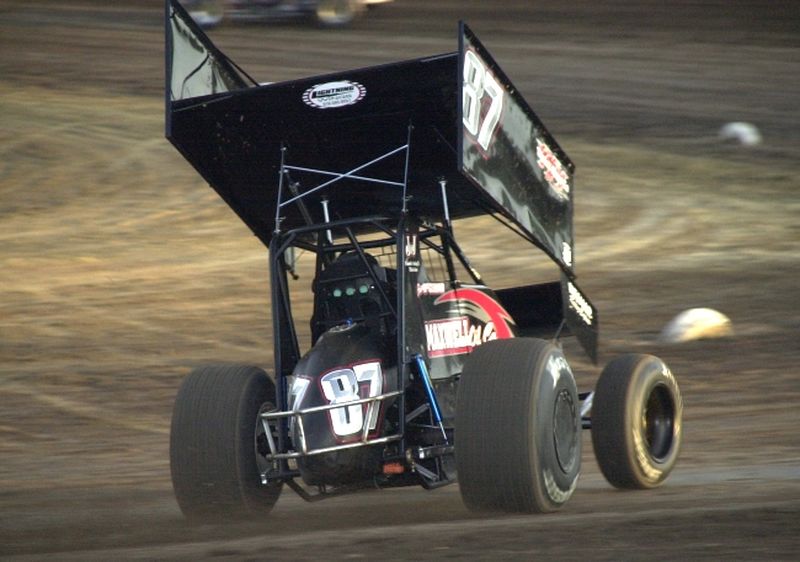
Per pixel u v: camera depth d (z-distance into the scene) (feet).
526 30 345.92
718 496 61.57
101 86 298.97
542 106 276.21
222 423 57.88
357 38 335.26
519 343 56.80
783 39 330.54
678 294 152.76
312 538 48.96
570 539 45.62
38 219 209.15
